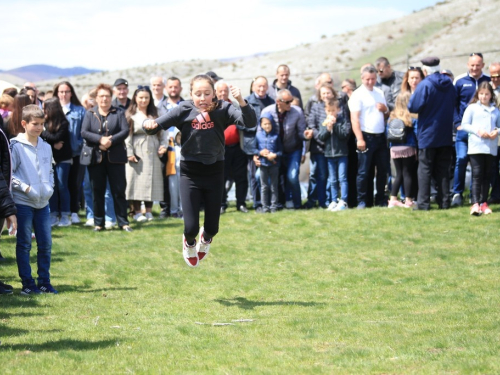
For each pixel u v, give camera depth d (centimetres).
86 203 1648
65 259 1299
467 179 1895
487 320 821
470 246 1308
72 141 1625
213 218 945
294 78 6125
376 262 1236
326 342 761
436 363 656
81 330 832
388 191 1841
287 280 1145
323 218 1597
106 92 1508
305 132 1697
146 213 1706
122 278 1170
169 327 850
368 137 1652
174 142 1695
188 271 1219
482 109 1496
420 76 1606
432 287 1045
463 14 7219
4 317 888
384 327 813
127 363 696
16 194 1013
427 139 1560
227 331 826
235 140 1730
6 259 1273
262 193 1711
